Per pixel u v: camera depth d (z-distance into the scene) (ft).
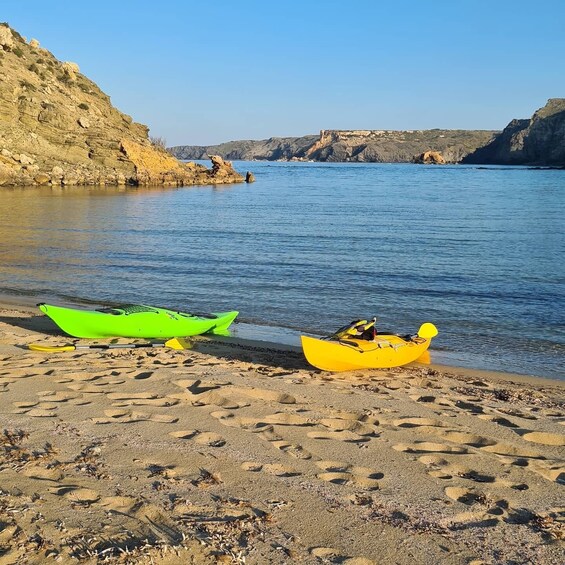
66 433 20.93
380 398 27.66
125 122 320.29
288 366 34.01
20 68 273.75
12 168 218.38
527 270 71.97
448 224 124.88
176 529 14.75
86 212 141.90
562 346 41.96
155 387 27.32
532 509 17.10
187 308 51.85
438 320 48.96
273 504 16.44
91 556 13.35
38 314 46.80
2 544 13.71
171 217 135.74
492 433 23.49
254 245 91.86
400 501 17.12
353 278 66.13
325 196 220.23
